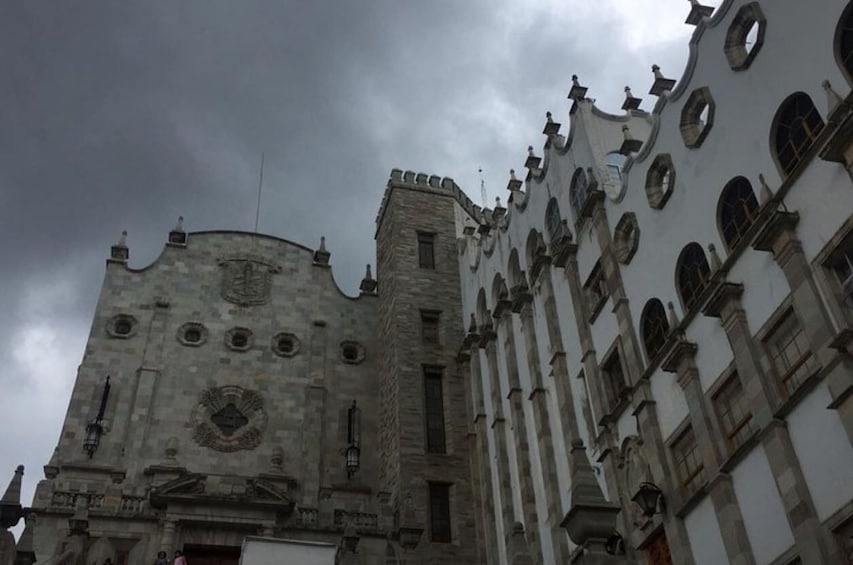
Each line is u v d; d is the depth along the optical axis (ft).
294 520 119.55
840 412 64.80
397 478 132.57
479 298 148.15
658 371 90.68
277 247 163.22
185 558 106.01
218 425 138.92
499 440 126.62
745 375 75.97
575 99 119.85
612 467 94.84
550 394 115.55
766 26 80.28
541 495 113.60
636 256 98.27
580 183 116.26
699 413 81.61
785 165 76.38
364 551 114.21
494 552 122.72
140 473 128.98
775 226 73.10
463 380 145.48
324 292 160.86
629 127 117.50
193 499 115.14
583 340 106.01
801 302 70.08
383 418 146.20
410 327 150.10
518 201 136.98
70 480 125.49
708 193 86.43
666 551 84.79
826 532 65.51
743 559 72.90
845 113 68.03
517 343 128.47
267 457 137.59
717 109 86.58
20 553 91.71
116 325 145.18
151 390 138.51
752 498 73.92
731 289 78.69
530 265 129.08
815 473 67.46
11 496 94.48
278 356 149.48
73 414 132.77
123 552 109.70
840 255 68.33
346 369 152.76
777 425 71.20
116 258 153.28
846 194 67.87
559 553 103.91
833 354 66.13
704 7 93.81
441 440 139.64
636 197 100.01
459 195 177.37
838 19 71.20
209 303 152.35
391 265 160.86
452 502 132.57
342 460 141.59
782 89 77.25
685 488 84.02
